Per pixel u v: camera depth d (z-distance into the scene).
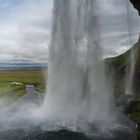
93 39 71.44
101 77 72.88
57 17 70.19
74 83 67.62
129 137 46.59
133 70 78.06
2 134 48.97
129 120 53.34
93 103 66.44
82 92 67.31
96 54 72.00
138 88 73.06
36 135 48.22
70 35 70.06
